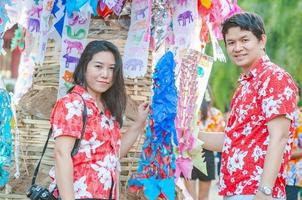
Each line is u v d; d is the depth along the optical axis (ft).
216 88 37.83
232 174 9.77
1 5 11.09
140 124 10.87
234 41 9.96
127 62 11.34
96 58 9.69
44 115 11.67
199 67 11.88
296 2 35.91
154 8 11.62
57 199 9.71
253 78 9.79
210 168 19.53
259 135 9.61
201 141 11.36
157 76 10.88
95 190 9.41
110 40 11.71
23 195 11.46
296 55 35.47
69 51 11.13
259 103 9.61
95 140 9.49
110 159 9.64
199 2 11.86
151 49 11.89
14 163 11.77
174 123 10.98
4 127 11.12
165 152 10.84
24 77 14.24
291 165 16.30
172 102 10.84
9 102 11.24
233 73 37.83
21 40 13.41
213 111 19.81
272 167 9.28
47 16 11.50
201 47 12.39
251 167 9.61
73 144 9.36
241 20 9.85
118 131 10.00
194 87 11.76
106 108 9.96
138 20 11.34
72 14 10.99
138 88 11.87
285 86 9.45
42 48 11.76
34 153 11.70
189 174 11.30
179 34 11.78
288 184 16.34
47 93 11.89
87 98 9.61
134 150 11.66
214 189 27.12
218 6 11.82
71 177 9.25
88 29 11.34
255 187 9.55
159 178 10.81
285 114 9.36
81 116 9.42
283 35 35.68
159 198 11.26
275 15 35.83
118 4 11.25
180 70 11.70
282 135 9.40
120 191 11.46
